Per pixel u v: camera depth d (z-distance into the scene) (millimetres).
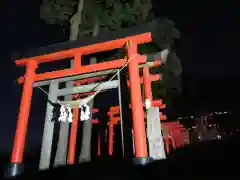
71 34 12195
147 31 7125
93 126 20891
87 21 13094
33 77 8414
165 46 14289
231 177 3217
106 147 19656
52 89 8211
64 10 12844
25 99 8016
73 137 9570
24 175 6172
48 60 8547
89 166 5250
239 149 4254
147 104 9586
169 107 24500
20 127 7656
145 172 4254
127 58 7328
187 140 24766
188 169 3889
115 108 18375
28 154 16094
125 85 10703
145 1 12719
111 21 13078
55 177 5055
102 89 7664
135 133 6289
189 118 25781
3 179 6707
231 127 23219
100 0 12516
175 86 17172
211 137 23266
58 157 8078
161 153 7281
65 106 7688
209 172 3551
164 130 19547
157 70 15922
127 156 6797
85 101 7633
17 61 8586
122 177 4223
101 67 7645
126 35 7309
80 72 7840
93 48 7797
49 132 7711
